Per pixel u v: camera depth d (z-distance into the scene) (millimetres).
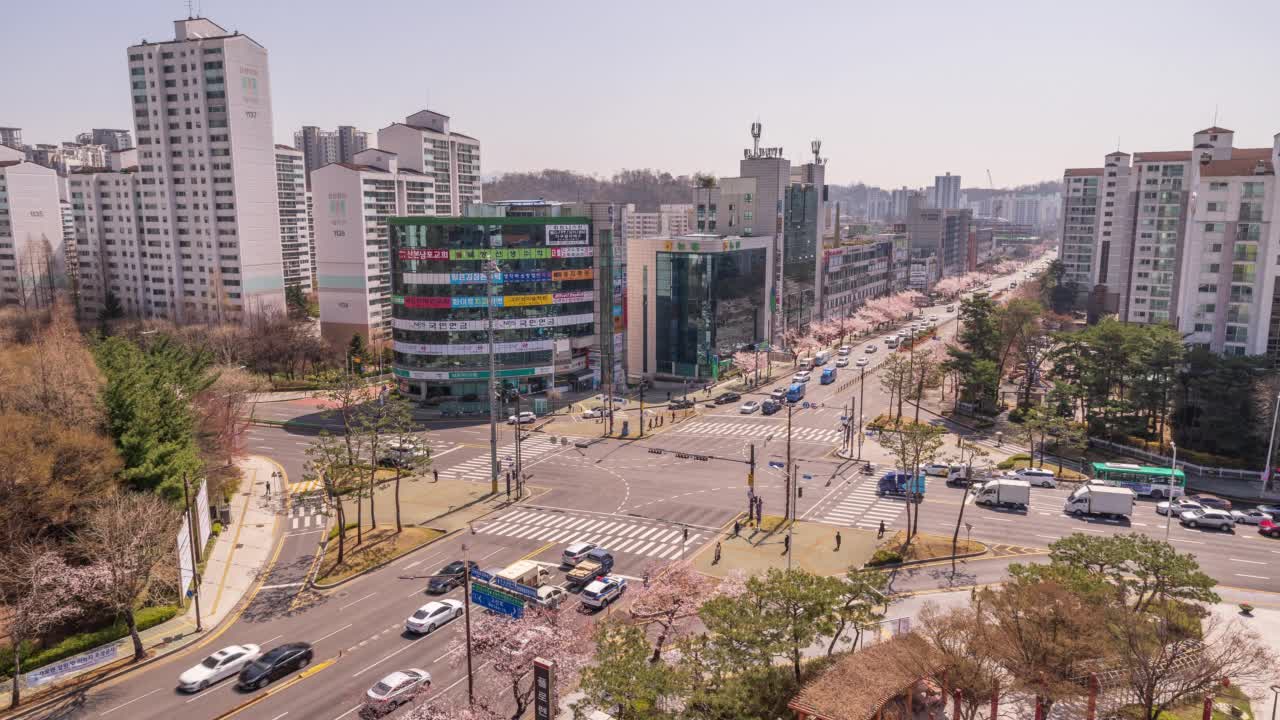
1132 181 190250
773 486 99625
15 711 52094
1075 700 47688
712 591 62531
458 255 137625
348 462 81375
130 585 59219
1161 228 154875
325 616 65500
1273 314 116812
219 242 180500
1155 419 117750
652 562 75875
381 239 181750
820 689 46312
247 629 63562
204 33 178750
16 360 82875
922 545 78938
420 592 69812
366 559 76250
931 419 135375
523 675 49281
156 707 52562
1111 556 57500
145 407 74750
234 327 165000
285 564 76500
